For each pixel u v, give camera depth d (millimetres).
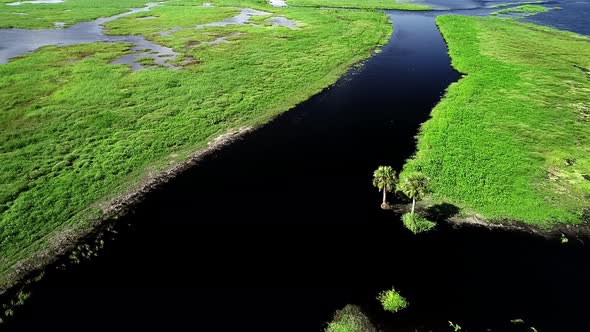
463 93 63438
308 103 62094
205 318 28328
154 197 40688
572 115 55656
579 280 30281
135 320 28297
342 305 28953
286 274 31625
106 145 49406
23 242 34906
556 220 36031
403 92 65688
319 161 46656
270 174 44281
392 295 28938
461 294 29391
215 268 32312
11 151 48000
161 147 49188
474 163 44469
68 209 38750
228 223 37062
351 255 33156
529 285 29953
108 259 33469
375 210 38312
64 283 31281
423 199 39281
